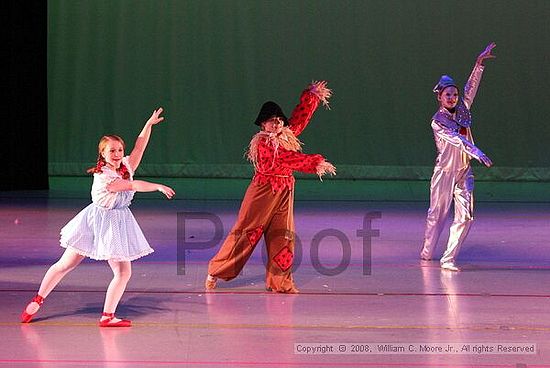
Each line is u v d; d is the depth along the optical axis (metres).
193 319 8.86
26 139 18.75
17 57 18.53
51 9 20.72
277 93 20.78
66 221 14.75
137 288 10.16
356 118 20.78
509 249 12.84
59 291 9.94
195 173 20.84
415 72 20.66
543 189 19.61
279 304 9.50
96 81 20.80
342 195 18.50
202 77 20.77
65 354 7.68
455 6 20.55
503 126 20.66
